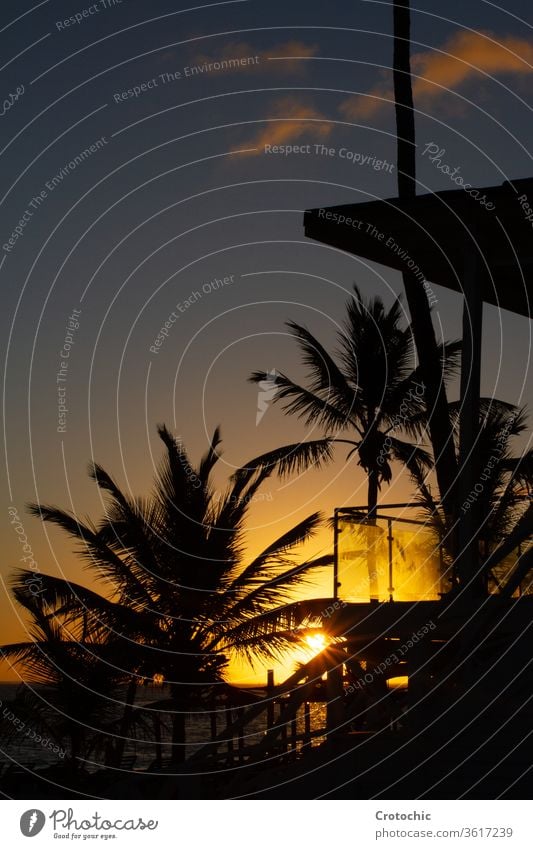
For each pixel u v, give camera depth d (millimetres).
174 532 26047
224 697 26141
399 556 14508
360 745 11906
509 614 12312
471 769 11133
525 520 12570
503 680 11539
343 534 14961
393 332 28562
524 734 10984
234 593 26281
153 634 26078
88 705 25703
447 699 11773
